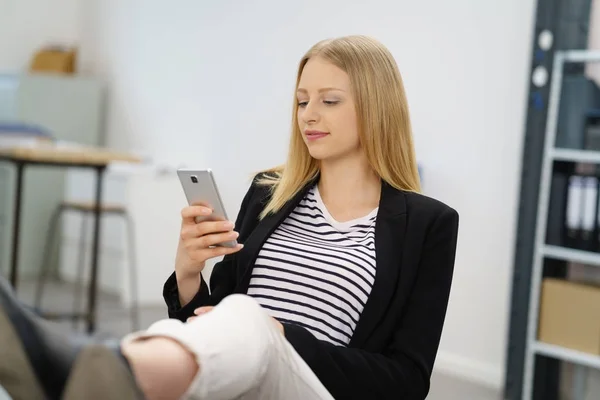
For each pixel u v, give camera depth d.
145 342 1.17
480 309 4.07
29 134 4.44
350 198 1.72
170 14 6.29
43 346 1.22
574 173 3.52
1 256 6.57
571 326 3.45
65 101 6.84
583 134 3.48
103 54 7.11
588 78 3.50
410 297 1.62
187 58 6.11
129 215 5.73
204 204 1.59
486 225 4.05
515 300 3.70
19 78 6.72
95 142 6.96
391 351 1.59
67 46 7.23
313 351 1.44
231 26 5.68
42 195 6.68
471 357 4.11
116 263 5.98
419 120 4.35
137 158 4.48
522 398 3.65
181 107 6.16
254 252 1.68
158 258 5.80
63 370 1.18
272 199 1.76
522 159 3.66
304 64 1.73
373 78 1.66
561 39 3.56
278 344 1.32
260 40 5.45
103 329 4.76
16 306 1.23
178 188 5.84
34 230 6.68
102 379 1.10
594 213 3.43
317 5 5.00
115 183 5.91
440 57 4.25
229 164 5.68
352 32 4.75
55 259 6.81
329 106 1.66
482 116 4.06
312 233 1.71
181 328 1.21
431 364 1.59
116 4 6.95
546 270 3.61
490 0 4.03
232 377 1.21
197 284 1.71
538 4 3.60
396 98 1.69
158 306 5.74
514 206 3.92
